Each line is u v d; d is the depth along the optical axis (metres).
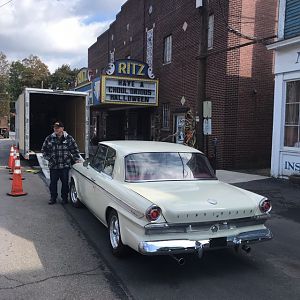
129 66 20.12
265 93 15.92
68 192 9.26
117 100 19.97
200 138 11.56
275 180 12.16
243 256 5.79
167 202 4.89
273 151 12.80
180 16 18.94
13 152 14.84
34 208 8.56
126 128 26.98
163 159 6.05
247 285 4.75
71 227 7.11
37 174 14.05
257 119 15.85
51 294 4.37
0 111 79.06
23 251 5.77
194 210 4.77
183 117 18.69
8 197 9.73
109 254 5.72
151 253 4.63
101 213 6.24
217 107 15.77
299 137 12.00
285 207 8.84
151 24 22.62
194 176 5.99
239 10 15.23
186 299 4.33
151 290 4.54
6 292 4.39
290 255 5.87
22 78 78.50
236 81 15.38
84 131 16.72
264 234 5.19
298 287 4.72
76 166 8.45
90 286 4.61
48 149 8.95
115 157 6.14
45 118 20.94
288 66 12.07
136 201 4.95
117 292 4.46
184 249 4.72
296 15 11.77
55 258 5.51
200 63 11.67
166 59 20.88
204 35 11.57
